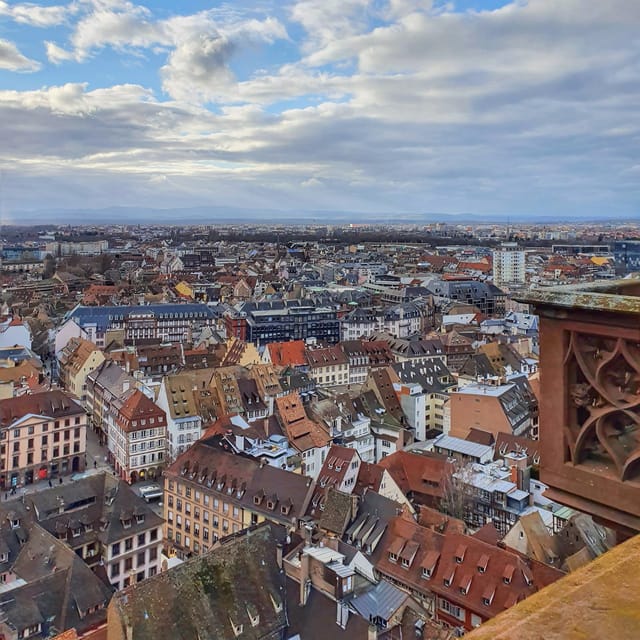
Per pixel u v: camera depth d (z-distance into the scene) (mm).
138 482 109438
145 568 72125
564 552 63750
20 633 49281
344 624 47562
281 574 52031
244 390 122188
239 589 48562
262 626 47719
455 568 59094
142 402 111312
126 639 42219
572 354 11883
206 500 82438
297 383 133000
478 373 138125
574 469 12094
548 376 12438
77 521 69438
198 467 85250
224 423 101125
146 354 156000
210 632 45281
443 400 125062
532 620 5594
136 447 109312
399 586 61688
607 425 11625
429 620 51969
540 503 78562
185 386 116312
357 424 112750
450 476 81688
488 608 55125
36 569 58906
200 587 47000
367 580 53344
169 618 44438
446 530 68312
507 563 56906
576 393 11945
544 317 12414
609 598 5875
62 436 113375
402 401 125812
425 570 60531
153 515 73500
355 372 161125
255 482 79188
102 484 74875
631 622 5484
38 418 110188
